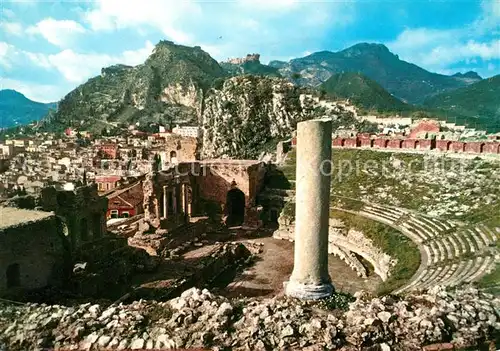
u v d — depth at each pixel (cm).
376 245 5197
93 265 4116
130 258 4838
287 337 2064
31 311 2427
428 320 2086
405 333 2062
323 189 2538
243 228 7375
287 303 2417
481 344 2022
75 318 2273
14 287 3241
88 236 4431
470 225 4703
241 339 2083
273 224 7794
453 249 4212
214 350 1992
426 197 5891
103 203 4644
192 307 2344
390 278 4047
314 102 13088
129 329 2159
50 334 2130
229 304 2309
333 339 2027
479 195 5356
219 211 7762
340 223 6212
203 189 7844
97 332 2136
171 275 4706
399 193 6322
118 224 6562
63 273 3697
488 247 3956
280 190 8081
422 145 7250
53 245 3584
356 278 4806
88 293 3778
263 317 2217
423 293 2553
